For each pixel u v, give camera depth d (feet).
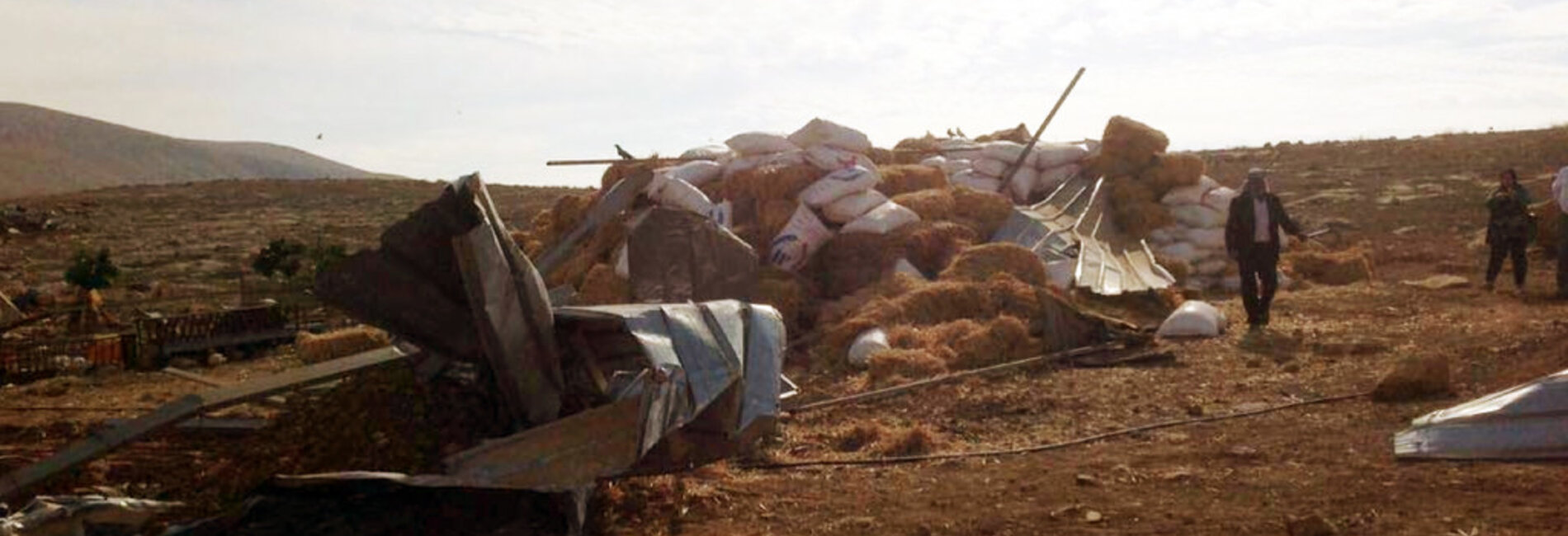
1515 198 60.95
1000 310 49.32
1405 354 43.78
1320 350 45.34
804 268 56.95
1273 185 118.32
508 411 28.09
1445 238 83.87
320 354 53.01
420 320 28.30
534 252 59.67
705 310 30.68
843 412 39.45
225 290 98.17
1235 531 25.43
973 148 73.10
